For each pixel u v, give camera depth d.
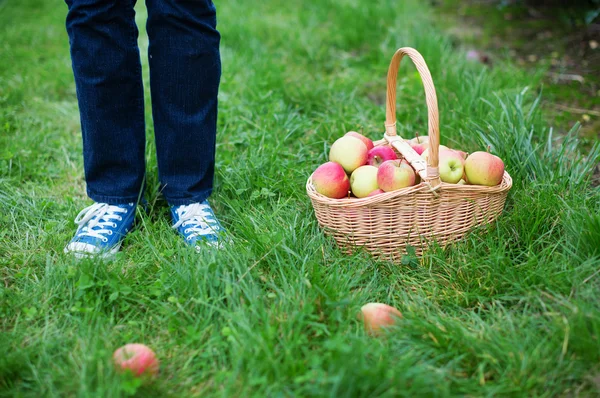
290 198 2.45
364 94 3.60
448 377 1.60
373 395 1.48
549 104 3.32
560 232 2.12
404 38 4.21
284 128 3.11
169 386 1.62
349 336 1.69
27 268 2.12
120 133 2.18
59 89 3.87
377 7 4.84
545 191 2.28
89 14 1.96
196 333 1.77
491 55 4.08
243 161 2.74
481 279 1.96
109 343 1.75
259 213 2.35
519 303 1.85
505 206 2.34
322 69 4.04
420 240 2.07
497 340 1.68
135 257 2.16
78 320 1.83
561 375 1.59
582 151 2.81
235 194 2.56
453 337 1.69
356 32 4.46
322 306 1.82
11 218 2.42
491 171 2.05
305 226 2.24
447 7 5.26
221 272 1.98
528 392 1.55
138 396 1.55
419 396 1.49
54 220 2.45
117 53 2.04
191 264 2.00
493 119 2.78
